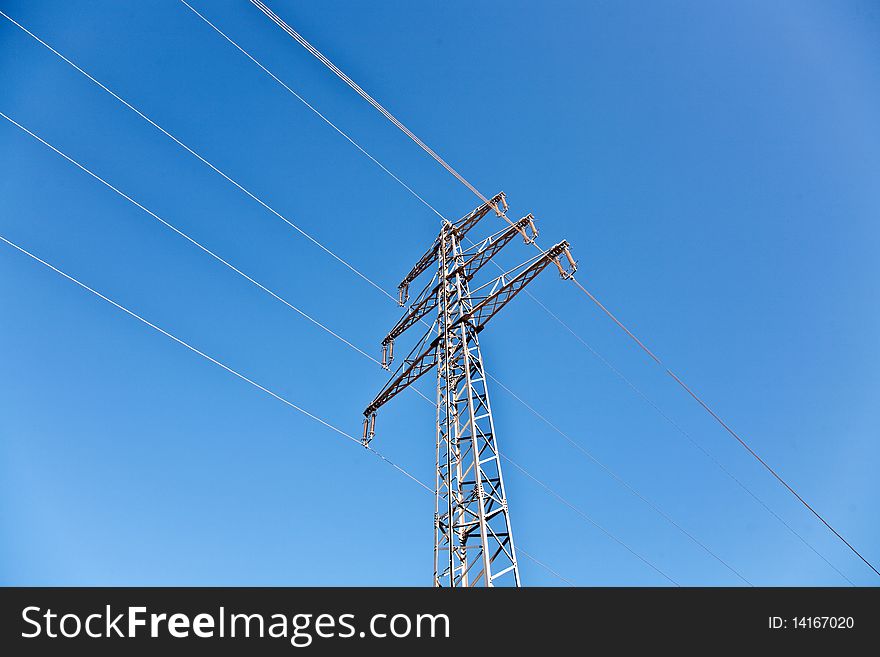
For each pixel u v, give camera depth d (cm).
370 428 2409
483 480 1669
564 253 1998
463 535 1631
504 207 2408
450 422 1886
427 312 2459
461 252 2386
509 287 2052
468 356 1934
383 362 2581
